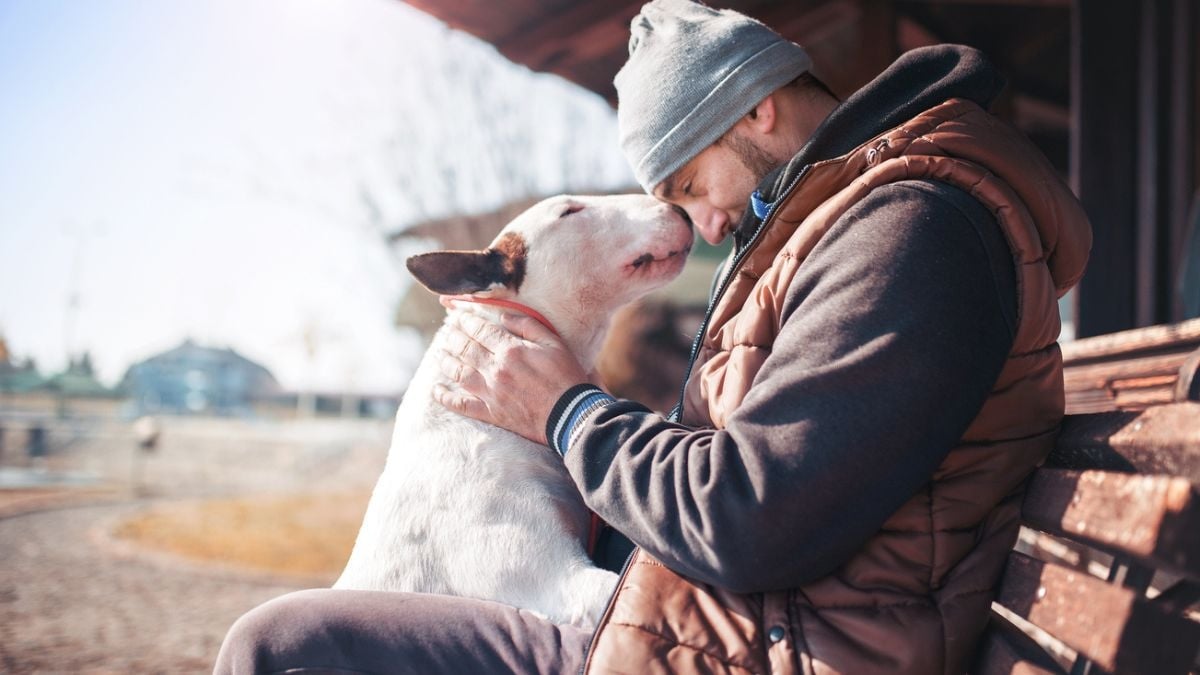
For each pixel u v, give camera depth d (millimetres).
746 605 1300
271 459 20109
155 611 5859
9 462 19656
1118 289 4203
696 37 1738
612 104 6422
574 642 1427
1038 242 1306
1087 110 4289
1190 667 953
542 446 1953
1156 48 4172
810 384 1215
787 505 1197
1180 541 893
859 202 1337
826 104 1814
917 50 1571
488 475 1876
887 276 1234
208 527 10172
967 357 1203
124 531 9742
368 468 18688
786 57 1717
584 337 2305
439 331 2195
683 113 1734
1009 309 1268
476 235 10859
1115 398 1822
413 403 2064
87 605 6027
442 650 1459
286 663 1493
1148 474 1083
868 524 1211
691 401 1595
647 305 10492
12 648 4844
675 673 1259
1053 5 5520
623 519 1393
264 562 7875
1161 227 4141
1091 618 1035
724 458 1264
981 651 1316
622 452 1435
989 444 1312
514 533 1794
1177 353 1541
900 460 1187
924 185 1299
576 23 5008
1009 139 1390
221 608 6008
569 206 2271
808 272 1340
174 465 20000
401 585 1829
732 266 1672
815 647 1244
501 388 1729
